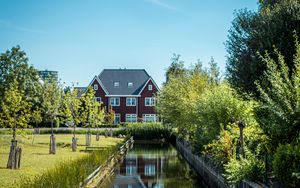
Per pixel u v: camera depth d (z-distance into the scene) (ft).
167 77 249.96
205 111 77.00
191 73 149.38
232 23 70.44
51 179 44.91
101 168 72.84
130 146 161.07
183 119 119.75
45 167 71.31
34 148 106.83
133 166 96.32
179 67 249.75
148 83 255.29
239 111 69.82
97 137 151.84
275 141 43.78
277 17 64.39
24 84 149.18
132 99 253.44
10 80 145.59
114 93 252.83
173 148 155.22
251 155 48.19
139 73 265.54
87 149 109.29
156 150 144.87
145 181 72.90
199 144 83.35
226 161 55.36
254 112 48.96
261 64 62.95
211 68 135.13
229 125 66.69
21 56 148.87
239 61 67.72
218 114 71.67
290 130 41.83
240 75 67.15
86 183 55.83
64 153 97.60
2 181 56.44
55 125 209.46
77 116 117.50
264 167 44.27
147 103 254.06
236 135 58.54
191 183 71.15
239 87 67.62
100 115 135.54
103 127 226.58
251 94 61.46
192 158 95.20
